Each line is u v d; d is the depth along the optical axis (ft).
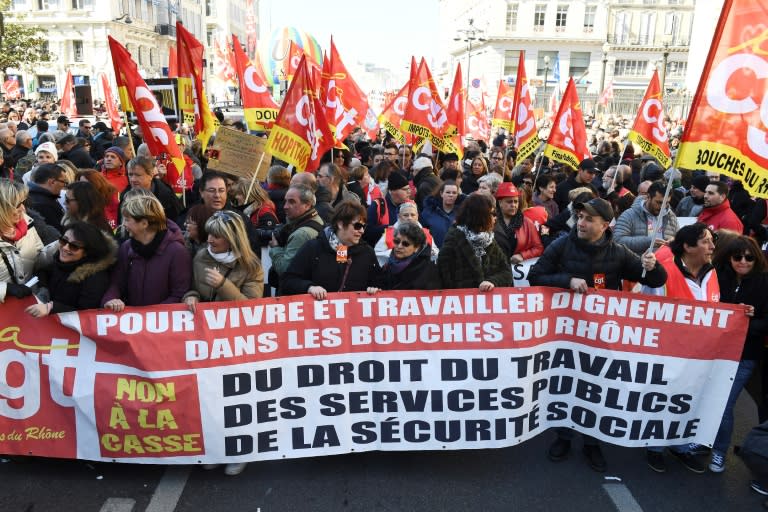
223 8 273.33
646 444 14.01
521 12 216.33
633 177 36.45
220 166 21.76
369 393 13.69
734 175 13.56
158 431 13.06
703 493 13.34
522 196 21.94
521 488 13.29
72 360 13.01
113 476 13.37
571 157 28.96
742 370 14.10
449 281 14.44
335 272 14.23
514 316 13.70
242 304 13.04
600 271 14.38
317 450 13.64
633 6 217.77
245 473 13.64
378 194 27.53
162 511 12.21
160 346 12.90
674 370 13.74
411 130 32.60
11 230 13.66
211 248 13.57
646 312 13.76
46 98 171.53
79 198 15.42
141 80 19.85
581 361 14.20
